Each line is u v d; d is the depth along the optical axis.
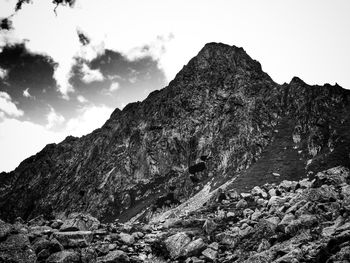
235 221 33.66
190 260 25.06
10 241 23.58
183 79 140.62
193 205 78.38
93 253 25.70
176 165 112.81
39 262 23.22
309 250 18.91
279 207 31.62
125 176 120.75
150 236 32.94
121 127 153.88
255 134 101.62
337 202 25.95
